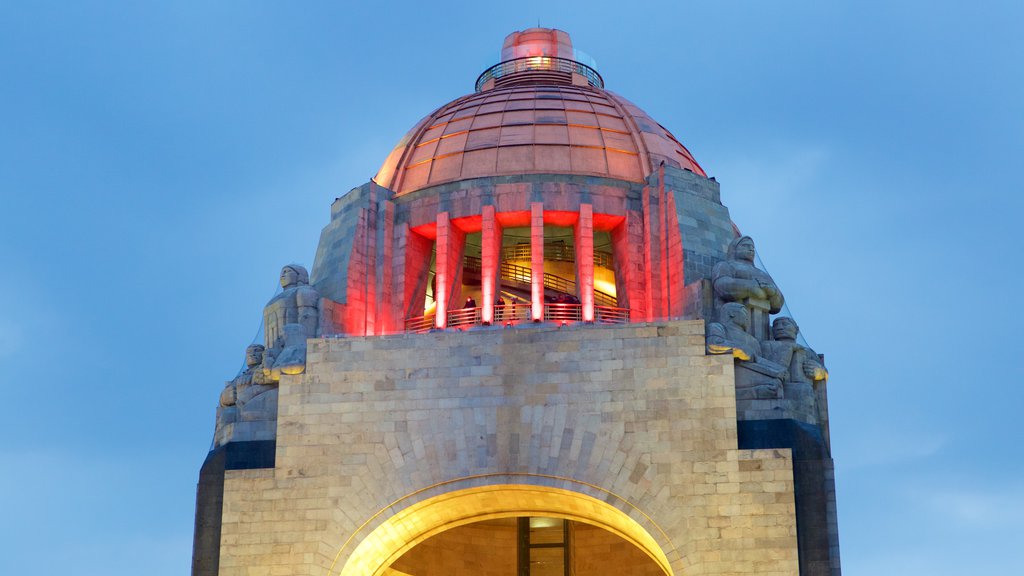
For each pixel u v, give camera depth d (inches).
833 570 1515.7
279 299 1786.4
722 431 1544.0
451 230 1893.5
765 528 1505.9
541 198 1888.5
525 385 1589.6
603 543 1921.8
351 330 1831.9
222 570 1560.0
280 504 1577.3
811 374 1663.4
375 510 1568.7
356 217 1898.4
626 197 1915.6
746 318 1654.8
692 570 1501.0
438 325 1839.3
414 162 2001.7
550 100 2076.8
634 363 1581.0
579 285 1850.4
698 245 1824.6
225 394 1706.4
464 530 1942.7
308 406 1608.0
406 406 1598.2
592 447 1558.8
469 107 2087.8
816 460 1544.0
